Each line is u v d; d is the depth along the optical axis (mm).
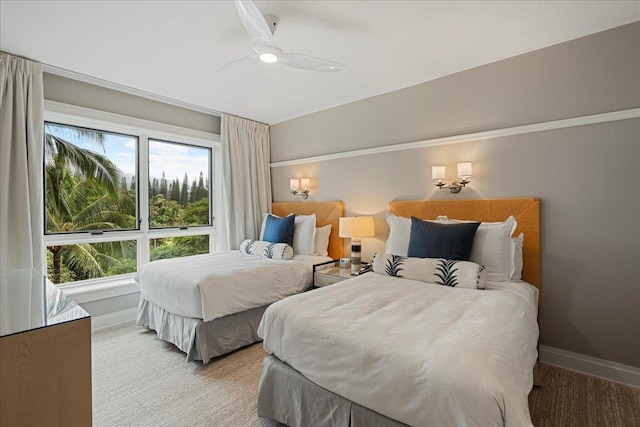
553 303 2445
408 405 1184
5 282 1671
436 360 1177
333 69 2303
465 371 1104
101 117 3188
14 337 1006
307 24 2170
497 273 2250
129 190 3666
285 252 3414
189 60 2697
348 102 3748
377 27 2209
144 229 3738
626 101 2158
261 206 4566
